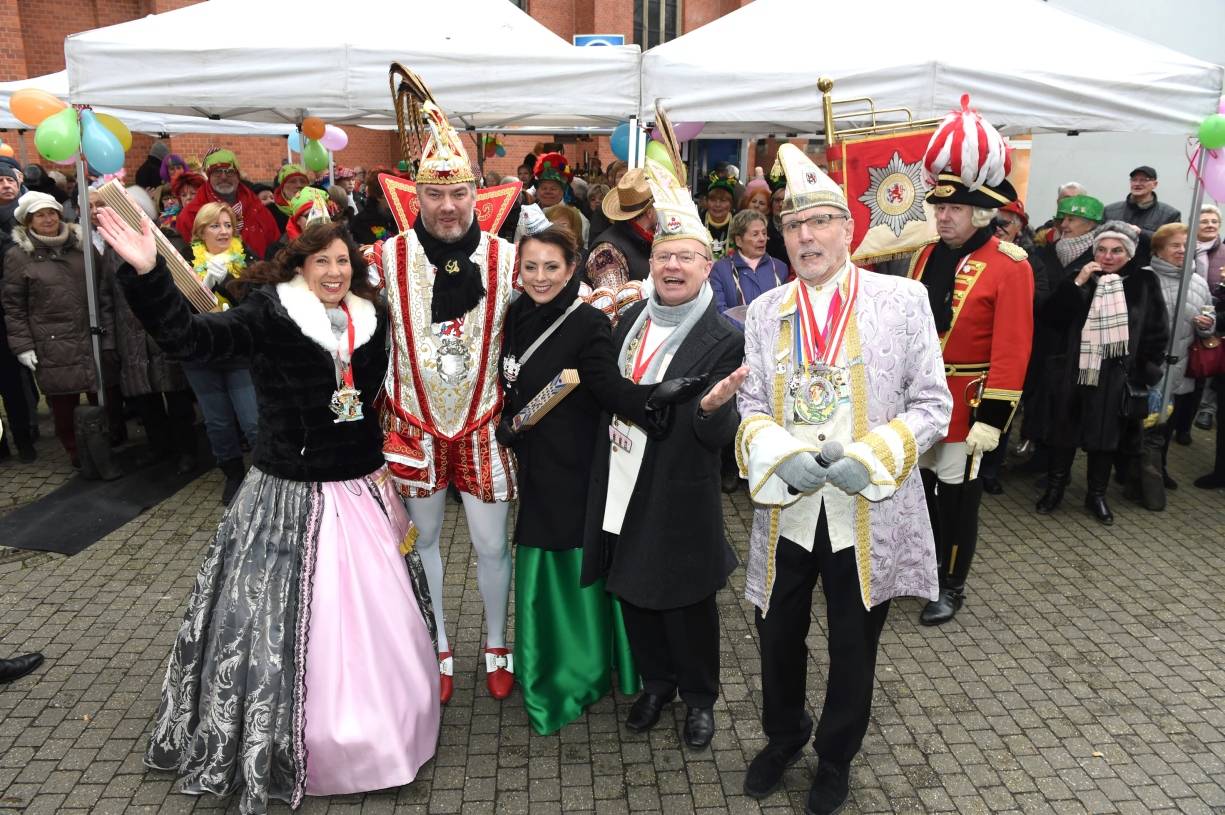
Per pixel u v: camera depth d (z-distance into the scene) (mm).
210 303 2768
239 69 4859
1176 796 2889
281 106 5031
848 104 4938
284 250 2809
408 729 2830
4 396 5898
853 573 2543
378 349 2918
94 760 3002
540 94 4961
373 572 2834
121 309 5504
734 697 3438
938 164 3648
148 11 15008
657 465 2791
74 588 4270
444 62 4875
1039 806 2836
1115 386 4938
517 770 2986
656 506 2793
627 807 2816
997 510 5453
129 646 3746
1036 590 4383
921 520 2666
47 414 7312
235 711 2689
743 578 4480
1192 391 6336
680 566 2809
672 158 3207
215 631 2732
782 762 2879
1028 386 5621
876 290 2484
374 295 2938
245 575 2746
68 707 3305
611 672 3451
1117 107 4949
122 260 2402
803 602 2688
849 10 5363
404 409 2996
